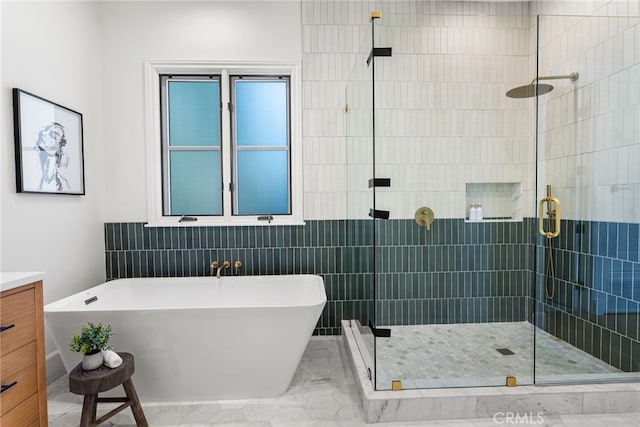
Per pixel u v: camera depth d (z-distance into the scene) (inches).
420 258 81.8
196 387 76.5
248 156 114.4
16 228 75.7
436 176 82.4
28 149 77.6
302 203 110.9
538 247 80.3
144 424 66.5
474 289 84.3
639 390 69.2
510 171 84.9
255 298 103.5
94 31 103.3
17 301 50.5
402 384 70.7
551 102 81.4
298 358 77.4
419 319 80.7
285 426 67.3
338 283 112.2
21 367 51.3
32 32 80.1
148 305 101.3
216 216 112.3
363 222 89.2
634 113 75.5
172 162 112.9
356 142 95.5
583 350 77.1
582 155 79.7
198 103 112.2
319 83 109.7
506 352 78.7
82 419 60.8
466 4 111.4
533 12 110.6
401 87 80.2
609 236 77.0
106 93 106.8
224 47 107.7
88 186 100.3
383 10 110.0
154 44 106.7
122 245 108.3
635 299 75.0
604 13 89.7
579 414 68.7
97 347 63.8
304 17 108.7
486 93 83.2
